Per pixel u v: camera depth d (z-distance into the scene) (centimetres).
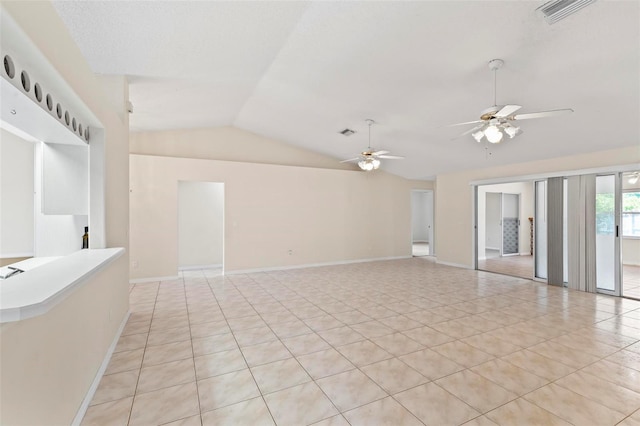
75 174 292
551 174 561
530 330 344
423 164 759
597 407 208
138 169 588
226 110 577
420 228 1373
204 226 732
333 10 278
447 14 271
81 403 201
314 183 770
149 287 546
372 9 276
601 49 285
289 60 380
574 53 296
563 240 550
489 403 213
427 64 352
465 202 741
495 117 311
